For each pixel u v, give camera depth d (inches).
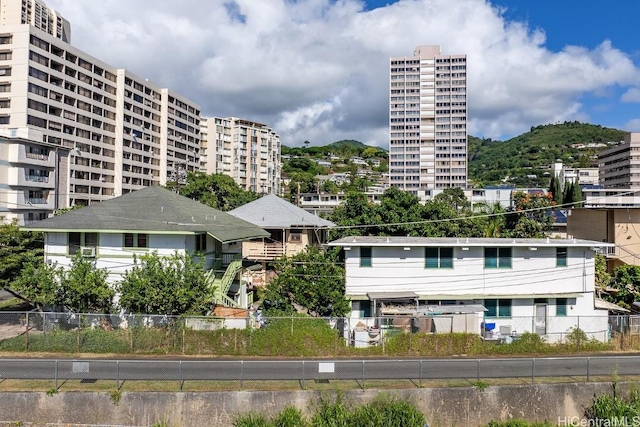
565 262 1104.2
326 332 927.0
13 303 1247.5
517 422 717.3
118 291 959.0
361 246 1066.1
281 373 806.5
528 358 908.6
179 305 916.6
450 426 738.8
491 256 1090.7
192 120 4566.9
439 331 997.2
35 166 2326.5
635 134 5191.9
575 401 765.9
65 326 920.3
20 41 2655.0
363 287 1074.1
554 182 3454.7
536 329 1079.6
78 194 3021.7
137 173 3720.5
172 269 933.2
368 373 816.3
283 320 944.3
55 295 918.4
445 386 759.1
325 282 1029.2
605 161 5905.5
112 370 803.4
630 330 1000.2
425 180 6437.0
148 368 817.5
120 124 3476.9
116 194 3479.3
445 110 6417.3
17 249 1091.3
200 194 3063.5
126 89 3526.1
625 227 1482.5
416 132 6466.5
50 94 2819.9
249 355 902.4
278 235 1690.5
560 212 2637.8
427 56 6451.8
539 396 758.5
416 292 1075.3
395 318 975.0
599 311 1097.4
